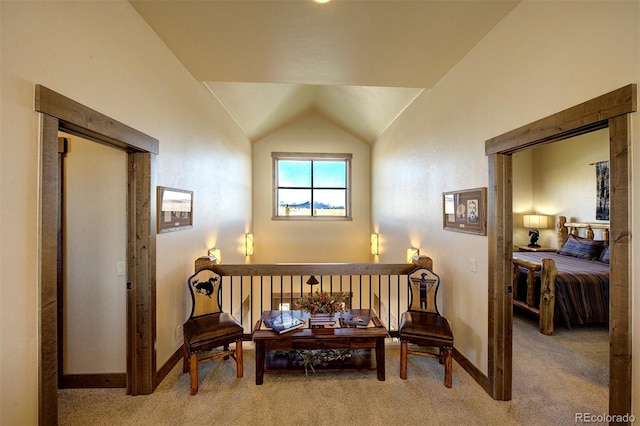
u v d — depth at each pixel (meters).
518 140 1.92
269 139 6.50
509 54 2.03
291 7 1.97
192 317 2.62
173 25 2.19
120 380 2.31
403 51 2.51
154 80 2.30
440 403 2.16
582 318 3.45
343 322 2.61
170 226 2.57
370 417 2.02
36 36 1.34
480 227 2.37
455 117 2.75
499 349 2.19
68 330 2.31
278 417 2.02
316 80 3.03
